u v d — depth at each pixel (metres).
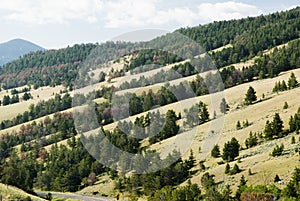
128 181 105.94
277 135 125.25
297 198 72.62
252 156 110.50
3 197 88.12
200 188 94.25
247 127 137.88
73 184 139.38
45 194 133.12
